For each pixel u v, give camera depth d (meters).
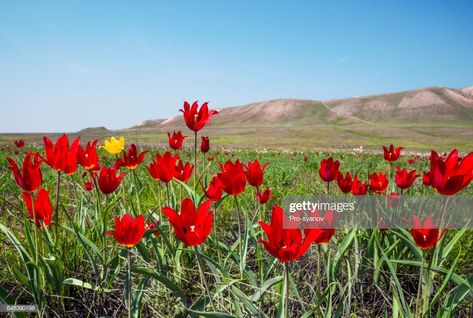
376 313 2.79
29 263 2.37
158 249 2.80
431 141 60.41
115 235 2.14
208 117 3.27
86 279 2.97
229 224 4.50
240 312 2.21
